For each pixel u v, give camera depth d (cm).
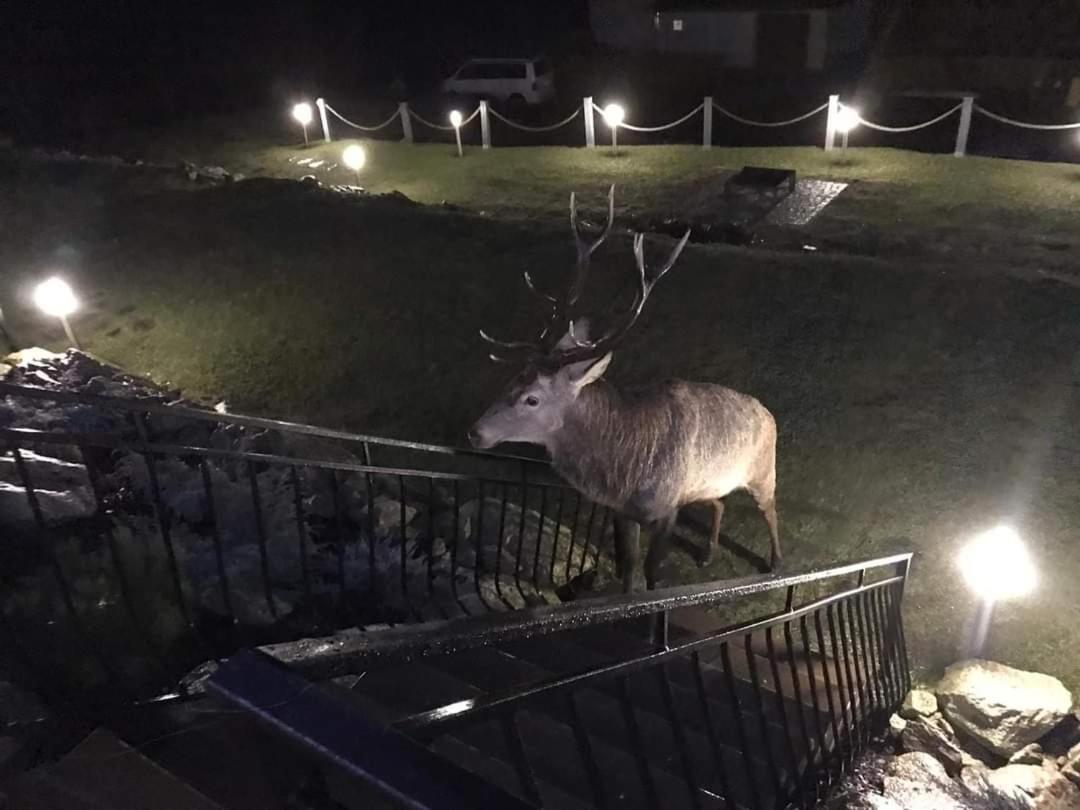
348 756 128
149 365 958
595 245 503
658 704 415
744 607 607
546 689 191
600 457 516
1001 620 583
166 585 386
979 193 1379
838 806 418
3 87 2248
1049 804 462
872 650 478
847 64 2236
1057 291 902
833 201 1402
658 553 566
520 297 1011
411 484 723
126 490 519
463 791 125
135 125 2164
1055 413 757
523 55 2541
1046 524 653
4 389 319
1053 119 1803
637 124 1986
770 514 630
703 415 544
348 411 863
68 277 1148
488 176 1667
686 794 345
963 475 706
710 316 929
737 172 1570
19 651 298
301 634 398
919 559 638
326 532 556
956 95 1939
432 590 500
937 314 888
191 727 251
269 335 989
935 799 429
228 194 1405
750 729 414
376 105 2262
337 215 1280
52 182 1500
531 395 482
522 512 573
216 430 685
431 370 907
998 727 497
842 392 810
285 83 2498
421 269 1093
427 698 371
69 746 264
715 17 2316
